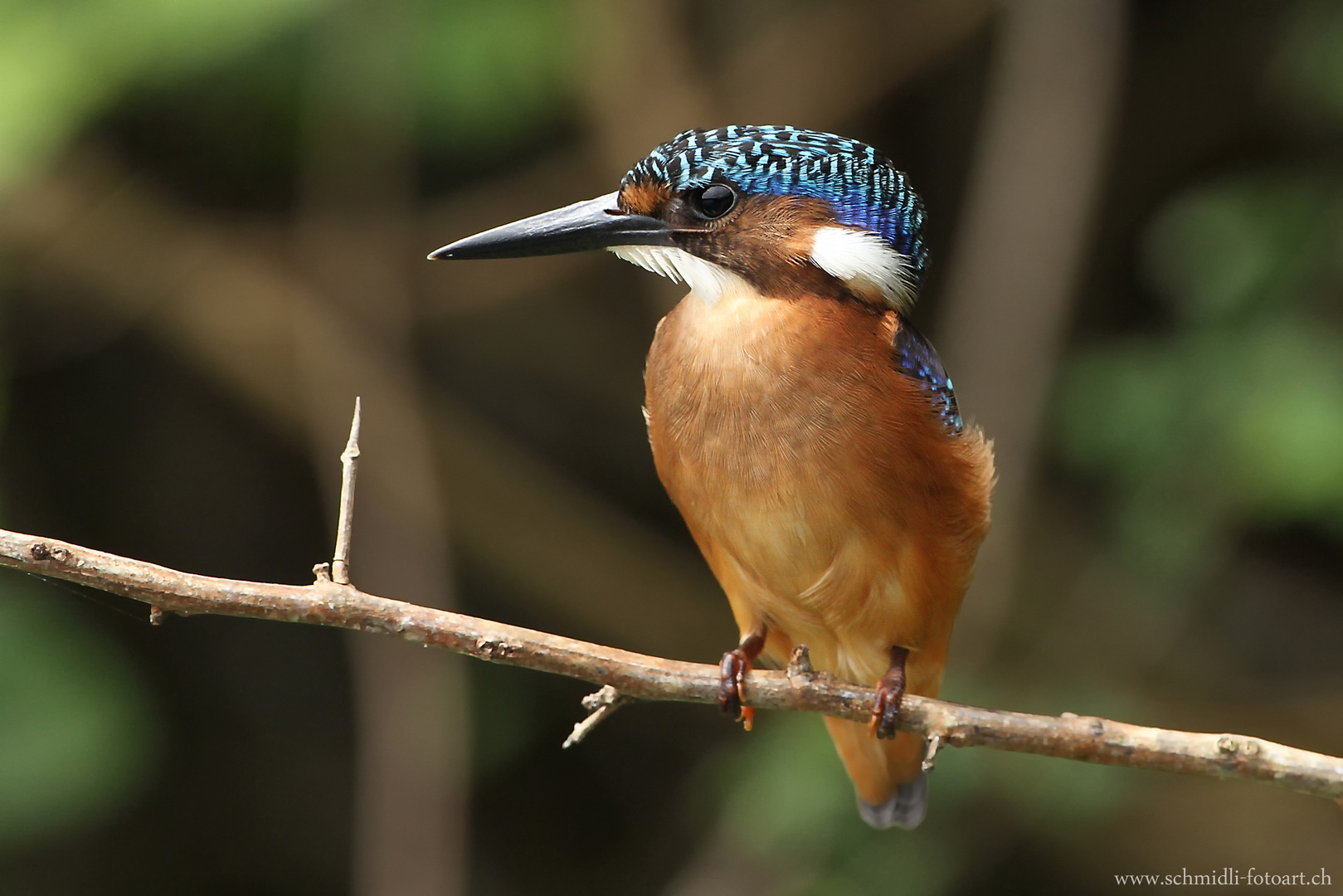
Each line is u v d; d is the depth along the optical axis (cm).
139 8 825
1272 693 1181
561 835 1316
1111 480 1179
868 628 607
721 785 1109
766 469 577
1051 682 1155
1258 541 1226
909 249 611
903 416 571
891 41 1153
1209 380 1052
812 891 1023
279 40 972
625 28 1066
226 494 1259
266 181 1134
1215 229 1081
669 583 1262
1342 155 1100
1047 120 1120
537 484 1251
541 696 1267
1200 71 1226
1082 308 1272
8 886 1197
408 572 1114
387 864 1055
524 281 1186
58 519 1199
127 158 1085
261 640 1288
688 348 596
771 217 591
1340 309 1041
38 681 945
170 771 1239
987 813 1045
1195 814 1145
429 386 1238
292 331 1126
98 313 1123
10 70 815
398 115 1033
